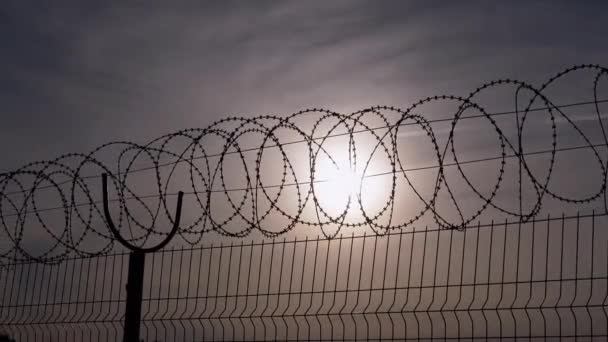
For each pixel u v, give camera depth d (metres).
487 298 7.32
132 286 9.02
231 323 8.37
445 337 7.38
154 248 9.07
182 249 8.88
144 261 9.12
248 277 8.40
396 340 7.59
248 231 8.64
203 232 8.89
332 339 7.85
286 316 8.09
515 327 7.17
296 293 8.12
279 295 8.19
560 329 7.03
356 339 7.71
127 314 8.94
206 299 8.55
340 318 7.85
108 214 9.37
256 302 8.30
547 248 7.20
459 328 7.36
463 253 7.48
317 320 7.96
